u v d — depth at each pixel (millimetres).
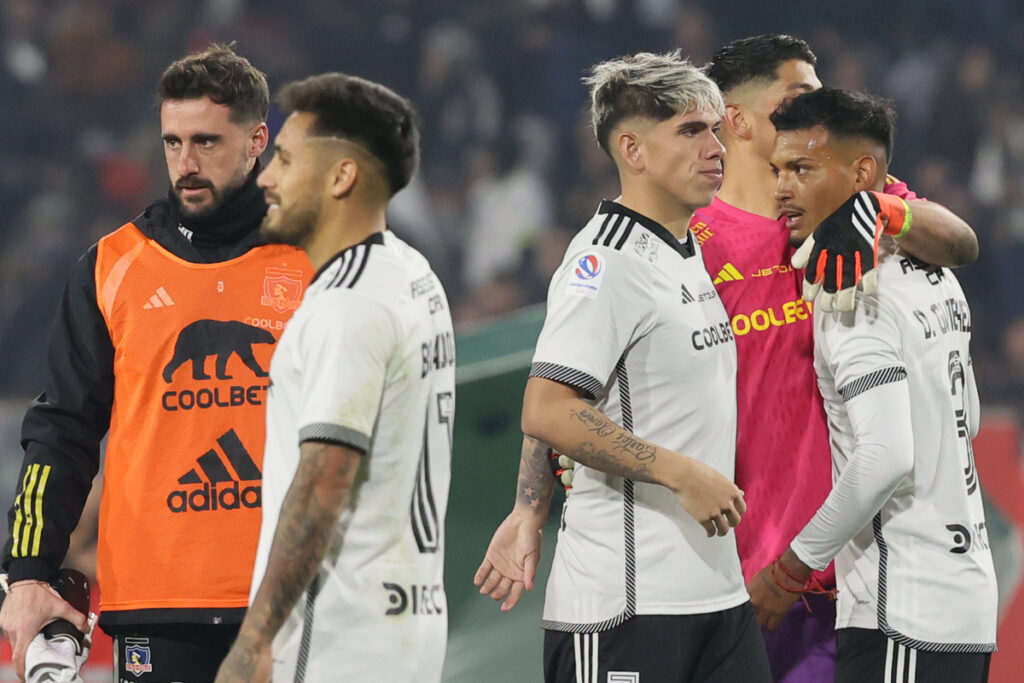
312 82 9555
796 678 12906
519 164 44500
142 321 11852
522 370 14984
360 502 9234
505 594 12453
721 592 11172
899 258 11852
